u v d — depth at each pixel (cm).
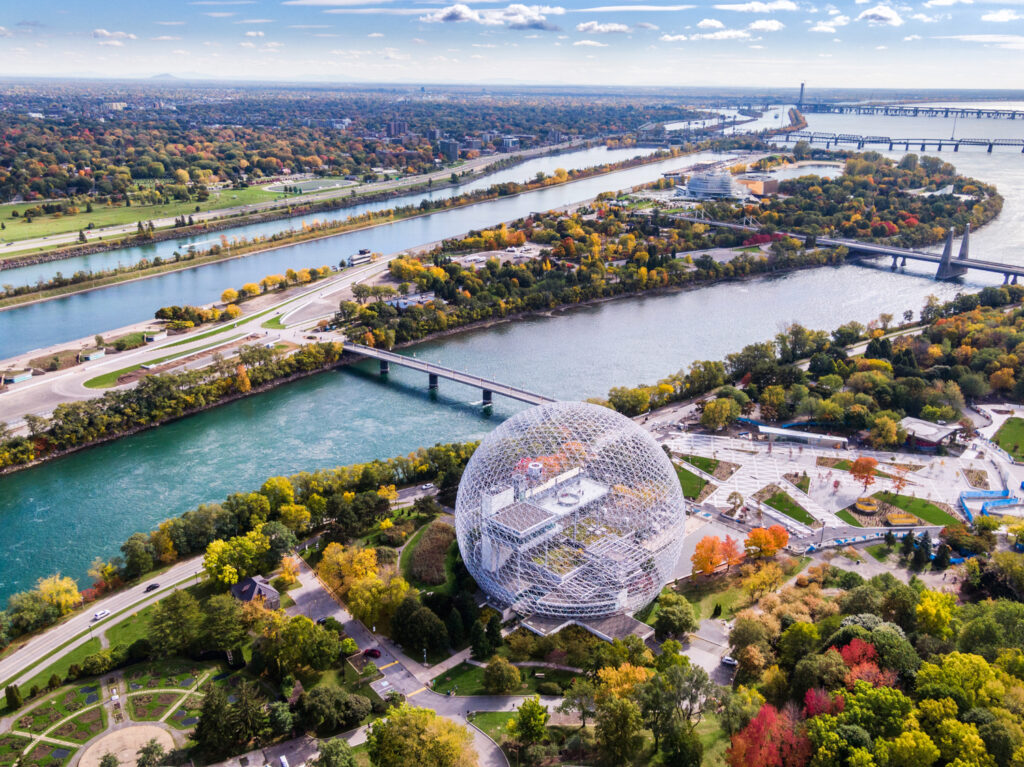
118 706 17750
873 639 17212
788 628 18862
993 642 17475
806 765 14612
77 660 19688
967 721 14900
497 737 16825
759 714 15162
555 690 18188
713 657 19350
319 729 17262
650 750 16288
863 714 14988
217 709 16500
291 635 18600
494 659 18388
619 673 17000
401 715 15738
